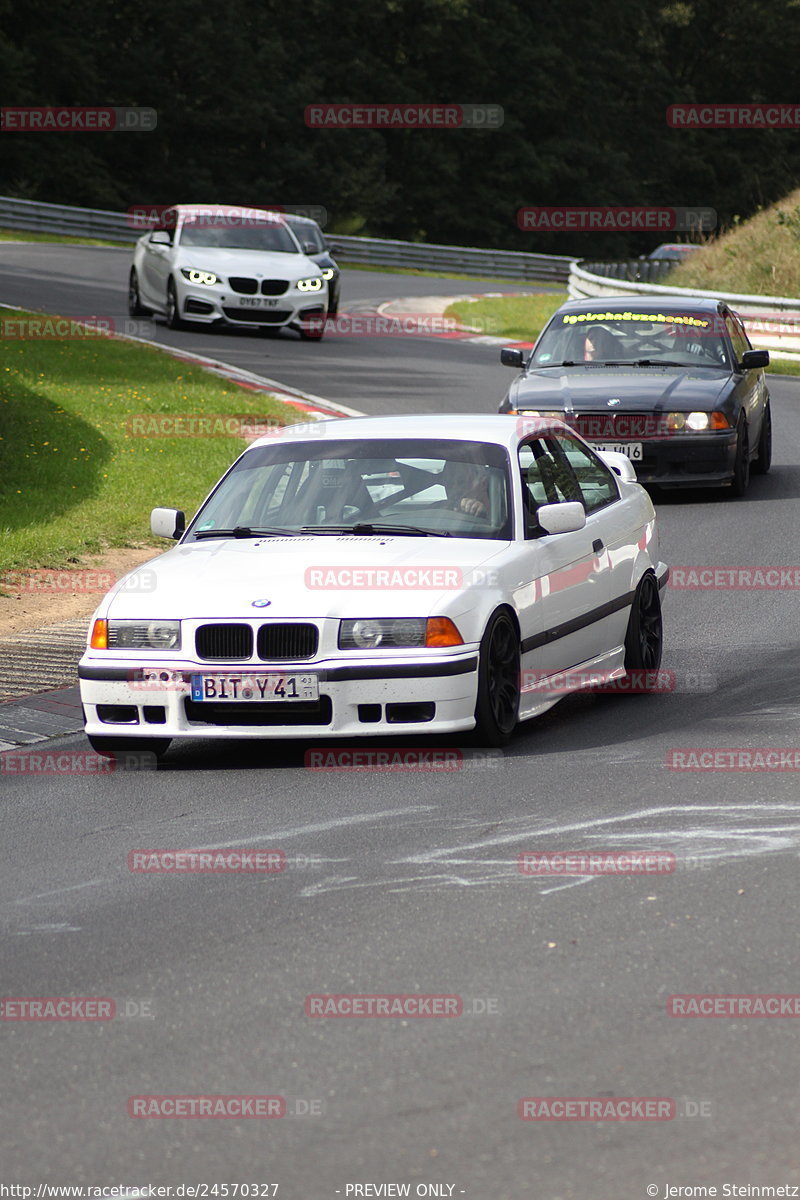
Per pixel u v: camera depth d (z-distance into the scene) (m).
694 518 54.03
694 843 22.84
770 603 41.72
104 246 163.00
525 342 110.56
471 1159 14.15
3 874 22.83
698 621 40.19
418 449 32.59
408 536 30.61
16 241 159.38
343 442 33.22
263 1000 17.83
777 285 131.00
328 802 25.89
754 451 61.00
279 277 99.12
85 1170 14.27
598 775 26.88
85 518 52.38
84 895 21.73
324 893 21.33
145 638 28.66
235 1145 14.59
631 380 57.38
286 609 28.11
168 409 70.94
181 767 28.97
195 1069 16.19
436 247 187.50
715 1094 15.17
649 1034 16.52
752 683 33.69
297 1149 14.47
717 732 29.67
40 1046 16.89
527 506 31.59
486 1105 15.12
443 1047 16.41
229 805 26.05
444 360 94.44
